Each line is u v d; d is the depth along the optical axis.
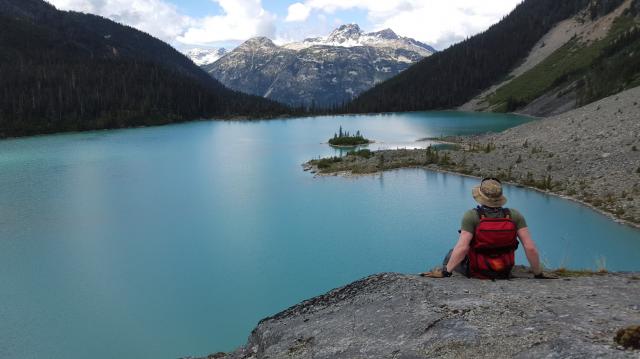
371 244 39.53
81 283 33.06
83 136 150.88
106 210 52.66
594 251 34.34
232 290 31.62
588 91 150.75
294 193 59.59
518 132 87.12
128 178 71.81
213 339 25.42
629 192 45.25
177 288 32.06
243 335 25.80
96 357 23.83
